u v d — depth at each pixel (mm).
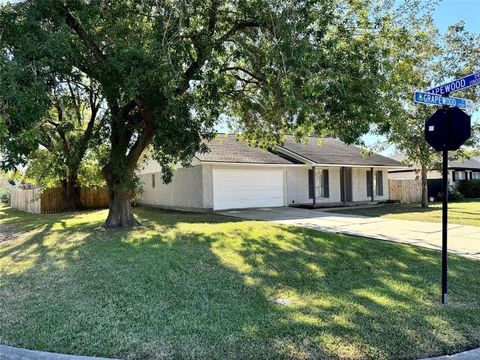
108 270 6820
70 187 21219
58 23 7566
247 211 18125
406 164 20891
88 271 6781
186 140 10531
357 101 8273
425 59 16594
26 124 5625
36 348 3885
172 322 4488
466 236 10711
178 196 20641
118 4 8383
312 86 7344
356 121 8797
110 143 12547
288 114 10398
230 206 18922
